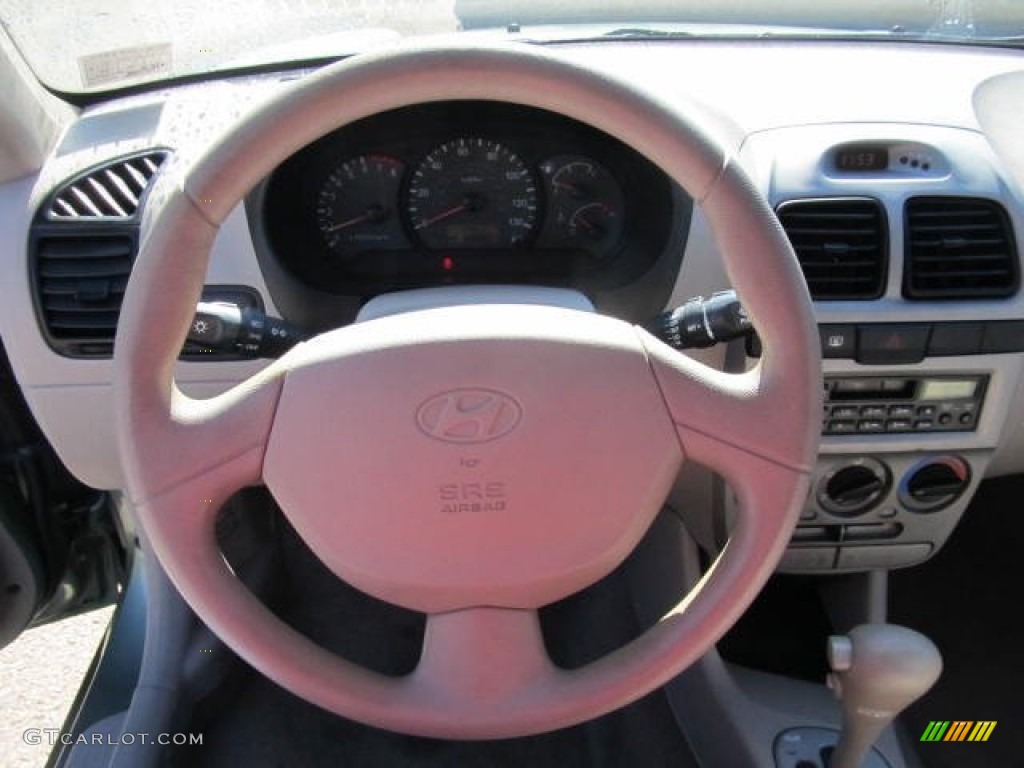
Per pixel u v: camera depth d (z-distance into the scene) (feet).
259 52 5.62
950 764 5.62
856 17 6.34
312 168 4.83
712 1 6.27
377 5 5.78
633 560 5.85
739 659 6.29
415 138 4.80
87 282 4.69
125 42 5.39
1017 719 5.89
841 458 5.02
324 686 3.11
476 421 2.98
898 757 5.25
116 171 4.77
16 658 7.09
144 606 5.86
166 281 2.89
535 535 3.04
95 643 7.25
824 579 6.66
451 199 4.99
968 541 6.86
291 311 4.89
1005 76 5.67
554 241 5.10
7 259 4.69
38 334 4.79
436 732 3.18
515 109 4.71
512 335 3.01
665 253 4.80
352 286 5.16
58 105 5.27
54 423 5.07
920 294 4.67
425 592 3.10
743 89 5.32
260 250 4.70
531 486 3.00
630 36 6.00
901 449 4.98
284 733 5.23
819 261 4.67
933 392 4.86
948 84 5.44
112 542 6.49
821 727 5.21
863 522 5.30
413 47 2.83
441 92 2.86
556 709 3.12
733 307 3.55
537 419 2.99
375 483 3.00
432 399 2.98
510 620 3.15
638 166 4.82
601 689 3.10
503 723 3.14
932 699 6.01
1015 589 6.75
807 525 5.32
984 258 4.70
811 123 4.93
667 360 3.04
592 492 3.03
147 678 4.99
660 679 3.12
